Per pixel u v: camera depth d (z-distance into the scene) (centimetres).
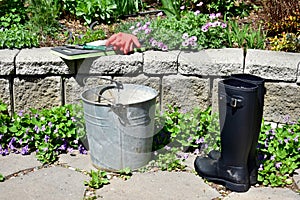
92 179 331
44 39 428
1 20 457
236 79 323
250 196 320
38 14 442
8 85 388
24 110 399
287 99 383
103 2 473
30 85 391
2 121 381
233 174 324
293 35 446
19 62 380
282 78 377
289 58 385
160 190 325
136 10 499
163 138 377
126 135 331
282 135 367
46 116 380
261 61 379
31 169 349
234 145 319
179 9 488
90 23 475
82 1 481
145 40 393
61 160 362
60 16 490
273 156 352
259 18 494
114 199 314
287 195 321
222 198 318
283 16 457
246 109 310
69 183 332
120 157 339
